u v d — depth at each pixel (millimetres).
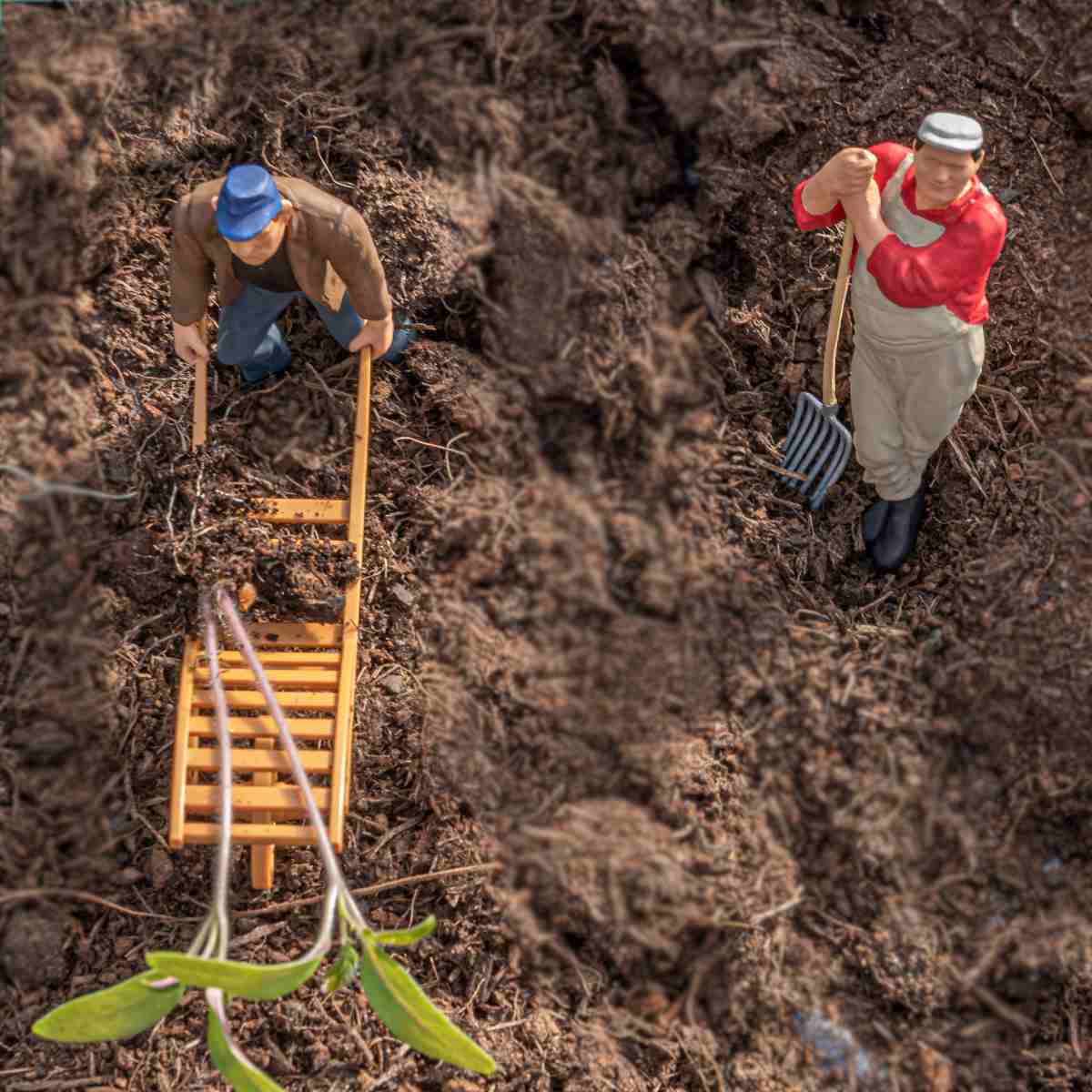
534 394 210
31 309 208
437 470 208
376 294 198
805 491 208
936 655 205
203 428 201
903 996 199
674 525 208
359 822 202
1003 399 208
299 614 199
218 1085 198
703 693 205
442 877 202
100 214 210
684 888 201
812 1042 199
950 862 202
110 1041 198
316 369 208
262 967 187
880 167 194
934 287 193
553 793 203
